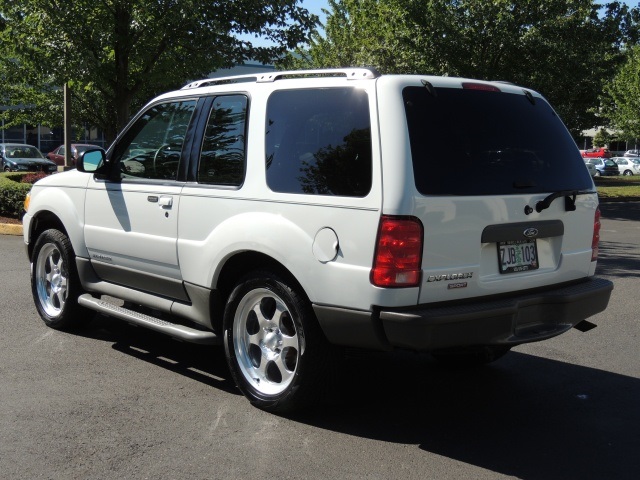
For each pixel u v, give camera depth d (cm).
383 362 571
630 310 774
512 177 428
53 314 633
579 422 450
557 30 1953
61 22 1269
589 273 482
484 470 379
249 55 1448
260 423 434
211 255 467
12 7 1261
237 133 471
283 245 420
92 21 1301
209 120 495
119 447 396
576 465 387
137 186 532
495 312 399
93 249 579
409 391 503
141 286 547
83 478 359
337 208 399
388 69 2080
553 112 482
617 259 1155
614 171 4894
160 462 378
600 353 606
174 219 498
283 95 451
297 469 374
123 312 540
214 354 575
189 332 484
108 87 1501
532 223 432
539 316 436
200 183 487
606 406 480
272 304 454
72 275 605
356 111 407
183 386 497
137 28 1335
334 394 492
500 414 462
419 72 2012
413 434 425
